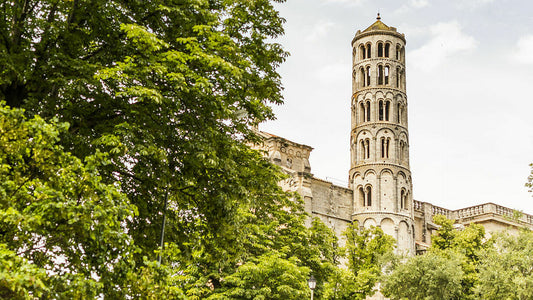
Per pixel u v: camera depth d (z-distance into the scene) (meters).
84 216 13.74
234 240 24.42
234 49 21.91
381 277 60.66
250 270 37.94
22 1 19.23
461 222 98.50
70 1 19.81
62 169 14.25
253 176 25.20
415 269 59.88
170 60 19.91
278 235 45.06
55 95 19.59
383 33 91.06
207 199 23.17
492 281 57.19
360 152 86.94
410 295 59.94
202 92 20.48
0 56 17.34
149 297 15.20
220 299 37.16
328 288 49.16
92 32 20.55
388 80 90.19
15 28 19.02
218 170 23.00
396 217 82.00
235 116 22.97
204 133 21.62
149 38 18.70
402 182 84.81
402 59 91.75
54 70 18.73
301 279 40.50
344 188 84.12
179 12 21.62
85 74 18.84
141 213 22.00
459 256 63.56
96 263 15.17
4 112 13.53
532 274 55.97
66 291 13.34
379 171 84.00
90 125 20.39
